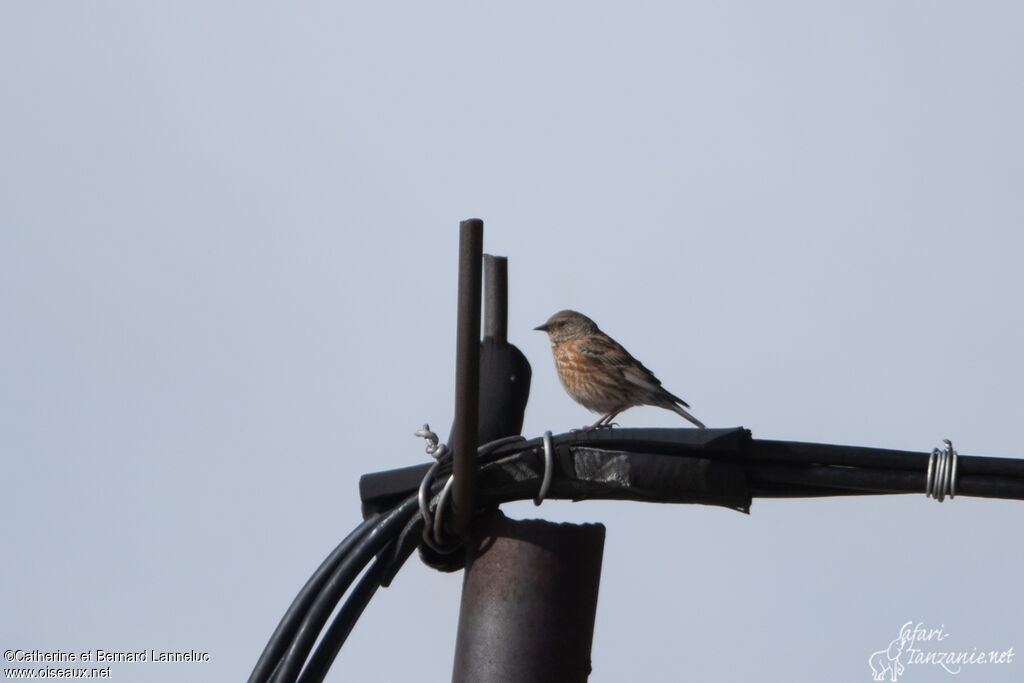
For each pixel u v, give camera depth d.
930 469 9.34
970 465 9.32
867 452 9.45
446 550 10.07
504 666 9.34
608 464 9.62
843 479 9.48
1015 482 9.26
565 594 9.53
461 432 9.20
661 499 9.66
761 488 10.12
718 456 9.56
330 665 10.01
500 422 10.84
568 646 9.46
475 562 9.70
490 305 11.32
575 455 9.70
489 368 11.05
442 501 9.71
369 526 10.09
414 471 10.20
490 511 9.88
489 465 9.76
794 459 9.52
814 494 10.05
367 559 9.99
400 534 10.10
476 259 9.02
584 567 9.64
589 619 9.64
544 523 9.66
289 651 9.76
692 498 9.62
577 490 9.73
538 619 9.45
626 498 9.72
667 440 9.56
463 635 9.59
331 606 9.86
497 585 9.55
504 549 9.62
